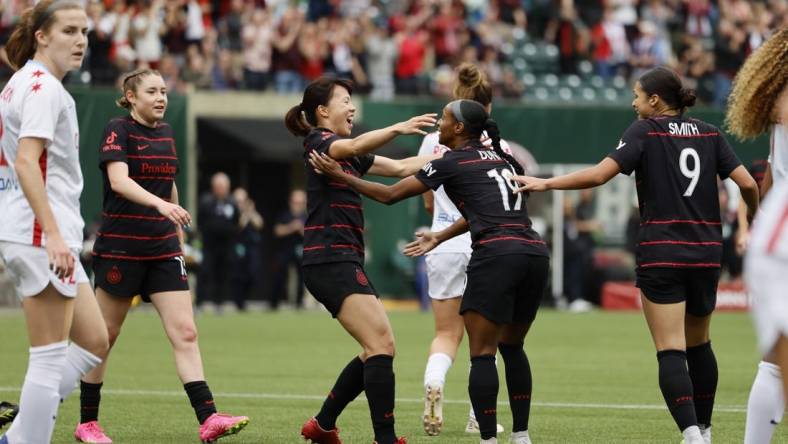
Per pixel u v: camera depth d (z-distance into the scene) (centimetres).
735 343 5753
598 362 4838
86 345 2369
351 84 2645
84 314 2355
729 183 8294
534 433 3008
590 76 9988
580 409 3469
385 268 8888
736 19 9819
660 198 2538
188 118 8512
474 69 3080
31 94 2162
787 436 2905
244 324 6756
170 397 3644
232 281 7875
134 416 3241
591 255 8500
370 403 2545
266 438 2888
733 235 8231
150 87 2792
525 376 2652
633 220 8394
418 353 5119
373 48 9169
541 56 10025
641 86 2641
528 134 9006
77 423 3106
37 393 2191
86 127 7819
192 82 8625
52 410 2206
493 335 2536
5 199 2216
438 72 9219
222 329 6394
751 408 2270
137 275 2792
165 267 2805
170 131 2869
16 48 2273
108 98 7850
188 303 2814
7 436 2211
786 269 1592
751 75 2209
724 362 4869
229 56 8888
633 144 2544
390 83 9194
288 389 3894
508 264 2498
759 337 1631
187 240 7600
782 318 1587
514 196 2566
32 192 2123
